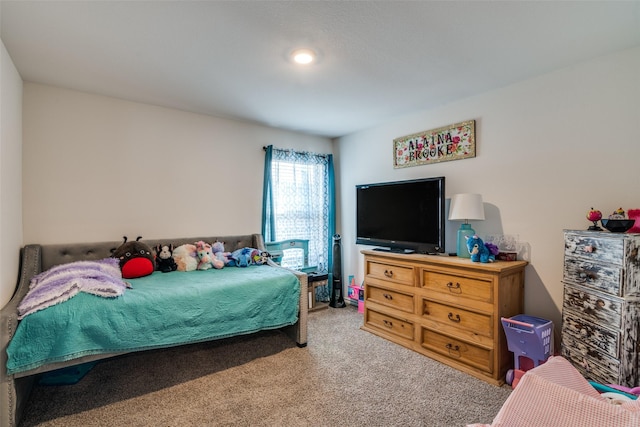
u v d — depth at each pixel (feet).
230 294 7.82
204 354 8.59
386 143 11.98
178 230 10.58
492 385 7.01
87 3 5.00
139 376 7.44
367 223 11.43
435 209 9.20
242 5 5.09
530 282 8.03
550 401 2.73
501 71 7.64
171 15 5.35
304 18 5.48
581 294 6.16
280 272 9.34
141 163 9.88
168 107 10.28
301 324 9.02
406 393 6.68
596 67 6.98
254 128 12.26
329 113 10.88
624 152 6.64
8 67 6.60
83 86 8.52
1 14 5.25
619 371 5.34
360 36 6.07
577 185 7.29
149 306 6.70
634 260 5.33
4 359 5.27
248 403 6.37
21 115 7.88
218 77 7.94
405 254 9.55
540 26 5.73
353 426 5.65
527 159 8.11
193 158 10.85
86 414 6.03
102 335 6.15
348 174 13.76
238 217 11.87
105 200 9.29
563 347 6.60
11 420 5.34
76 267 7.39
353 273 13.52
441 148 10.01
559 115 7.54
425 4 5.10
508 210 8.48
